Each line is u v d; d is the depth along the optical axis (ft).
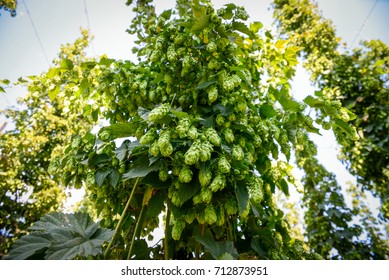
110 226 9.07
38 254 5.91
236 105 6.96
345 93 23.15
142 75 8.45
